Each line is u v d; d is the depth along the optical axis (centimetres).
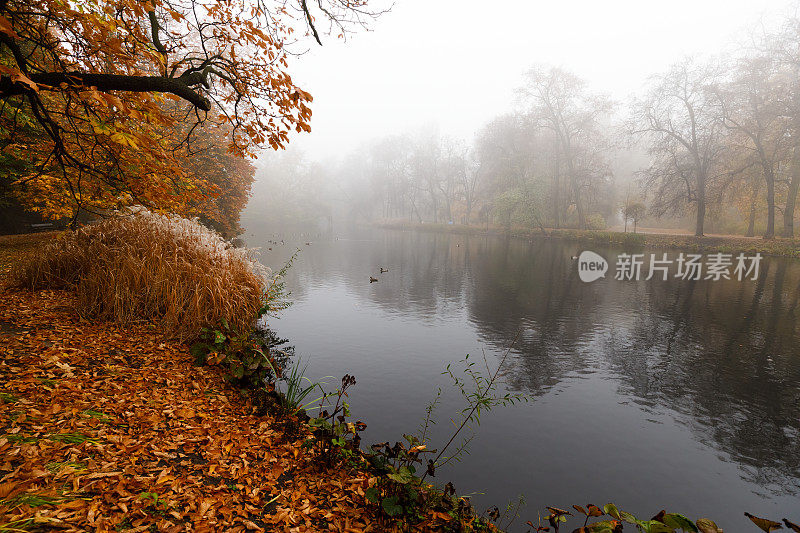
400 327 1051
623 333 1042
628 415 620
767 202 2898
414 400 629
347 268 2153
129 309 567
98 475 223
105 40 327
